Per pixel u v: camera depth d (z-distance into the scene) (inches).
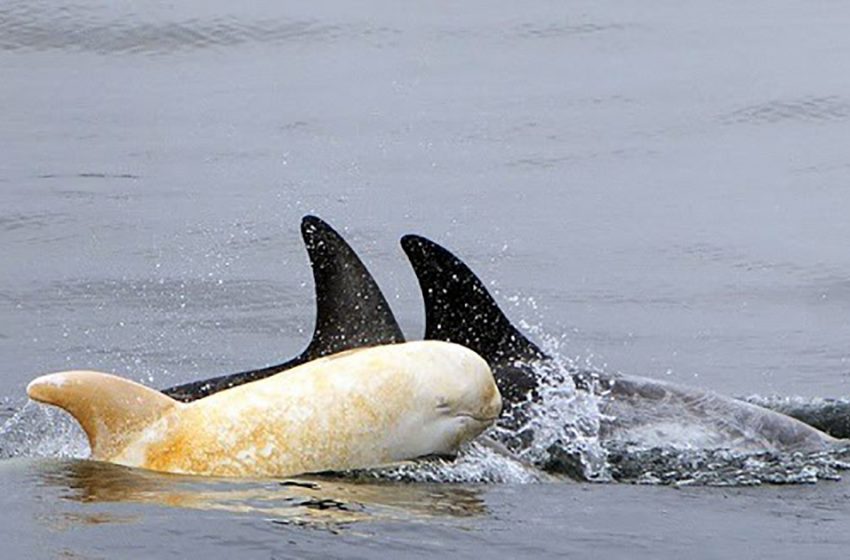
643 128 3189.0
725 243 2568.9
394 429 1262.3
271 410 1247.5
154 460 1232.2
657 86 3444.9
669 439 1528.1
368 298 1454.2
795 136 3149.6
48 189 2768.2
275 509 1138.7
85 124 3186.5
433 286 1581.0
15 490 1163.3
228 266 2417.6
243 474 1229.1
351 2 3996.1
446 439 1280.8
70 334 2111.2
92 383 1243.8
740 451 1515.7
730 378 2000.5
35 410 1560.0
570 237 2596.0
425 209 2709.2
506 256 2497.5
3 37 3646.7
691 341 2151.8
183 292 2300.7
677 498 1289.4
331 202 2728.8
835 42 3725.4
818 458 1489.9
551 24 3887.8
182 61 3604.8
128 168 2906.0
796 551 1133.7
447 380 1277.1
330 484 1217.4
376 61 3629.4
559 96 3390.7
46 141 3070.9
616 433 1521.9
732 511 1248.8
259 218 2637.8
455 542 1099.9
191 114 3267.7
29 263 2411.4
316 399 1254.3
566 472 1391.5
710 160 3011.8
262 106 3321.9
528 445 1472.7
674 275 2427.4
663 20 3937.0
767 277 2422.5
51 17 3732.8
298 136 3127.5
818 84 3422.7
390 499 1192.8
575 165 2974.9
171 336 2118.6
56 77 3476.9
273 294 2308.1
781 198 2797.7
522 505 1217.4
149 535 1067.9
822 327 2214.6
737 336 2175.2
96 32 3688.5
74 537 1059.3
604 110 3299.7
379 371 1269.7
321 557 1045.2
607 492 1294.3
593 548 1115.3
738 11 4033.0
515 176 2903.5
